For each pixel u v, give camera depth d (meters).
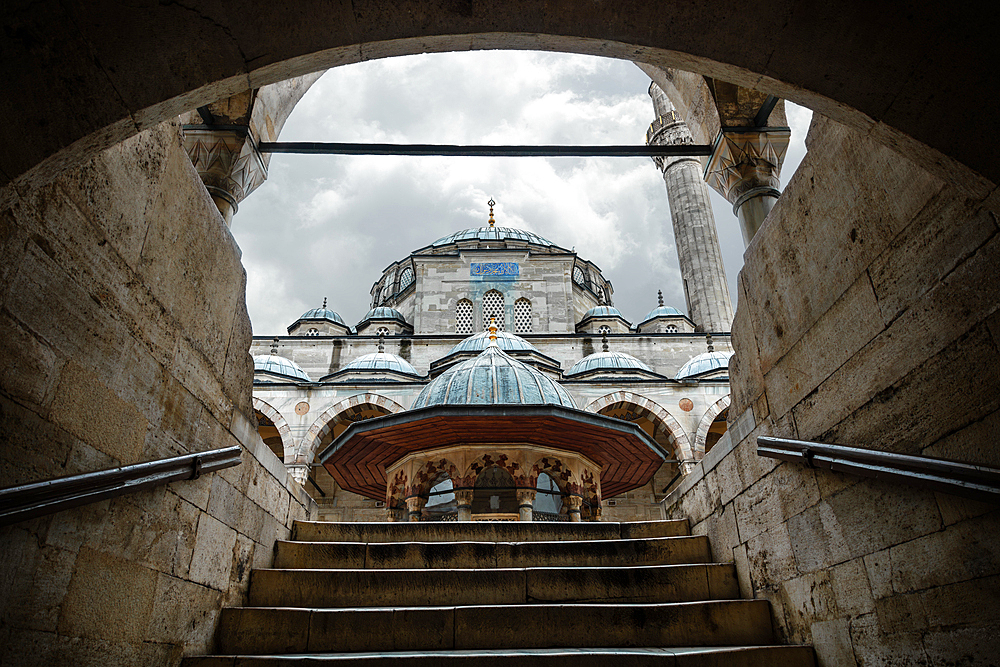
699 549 6.37
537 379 15.30
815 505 4.54
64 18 2.64
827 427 4.42
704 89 8.34
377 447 13.65
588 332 39.28
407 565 5.99
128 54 2.82
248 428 5.69
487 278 38.81
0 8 2.48
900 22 2.83
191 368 4.67
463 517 12.48
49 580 3.09
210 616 4.68
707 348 35.12
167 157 4.32
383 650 4.74
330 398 27.78
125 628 3.67
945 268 3.35
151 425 4.07
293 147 7.80
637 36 3.31
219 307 5.22
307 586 5.42
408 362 34.66
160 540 4.09
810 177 4.66
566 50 3.48
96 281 3.48
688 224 42.72
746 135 7.95
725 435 6.22
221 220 5.30
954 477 3.12
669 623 4.99
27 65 2.56
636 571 5.65
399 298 43.69
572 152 7.33
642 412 28.53
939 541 3.39
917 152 3.00
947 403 3.33
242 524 5.37
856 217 4.11
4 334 2.79
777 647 4.45
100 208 3.51
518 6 3.27
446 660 4.19
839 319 4.31
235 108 7.57
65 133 2.70
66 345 3.22
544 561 6.12
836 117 3.21
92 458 3.42
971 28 2.67
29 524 2.96
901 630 3.64
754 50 3.18
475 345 30.98
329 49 3.26
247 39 3.07
